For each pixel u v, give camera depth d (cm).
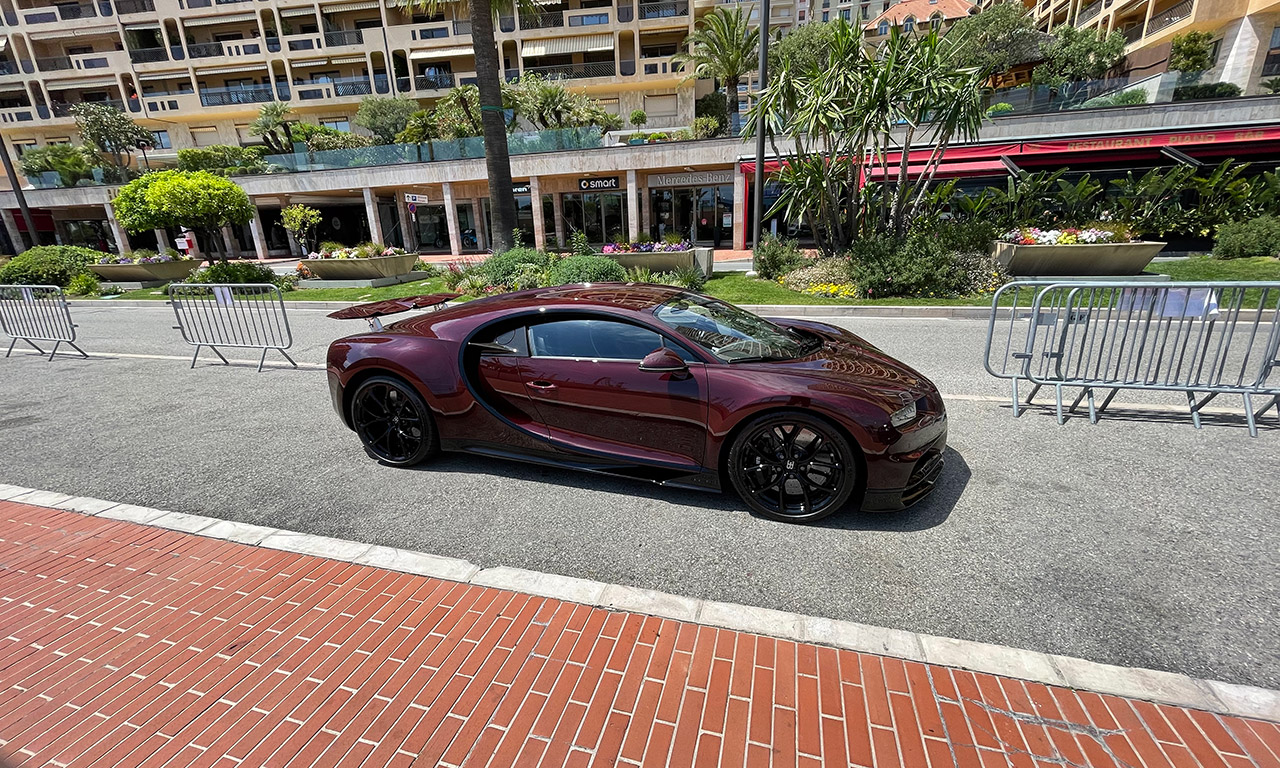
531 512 333
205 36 3578
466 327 378
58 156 3108
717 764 172
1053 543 288
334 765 175
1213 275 1077
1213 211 1352
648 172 2227
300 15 3469
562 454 356
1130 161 1536
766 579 265
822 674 206
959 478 364
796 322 467
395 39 3341
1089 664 207
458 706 196
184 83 3659
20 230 3059
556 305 363
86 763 178
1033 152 1620
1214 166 1467
